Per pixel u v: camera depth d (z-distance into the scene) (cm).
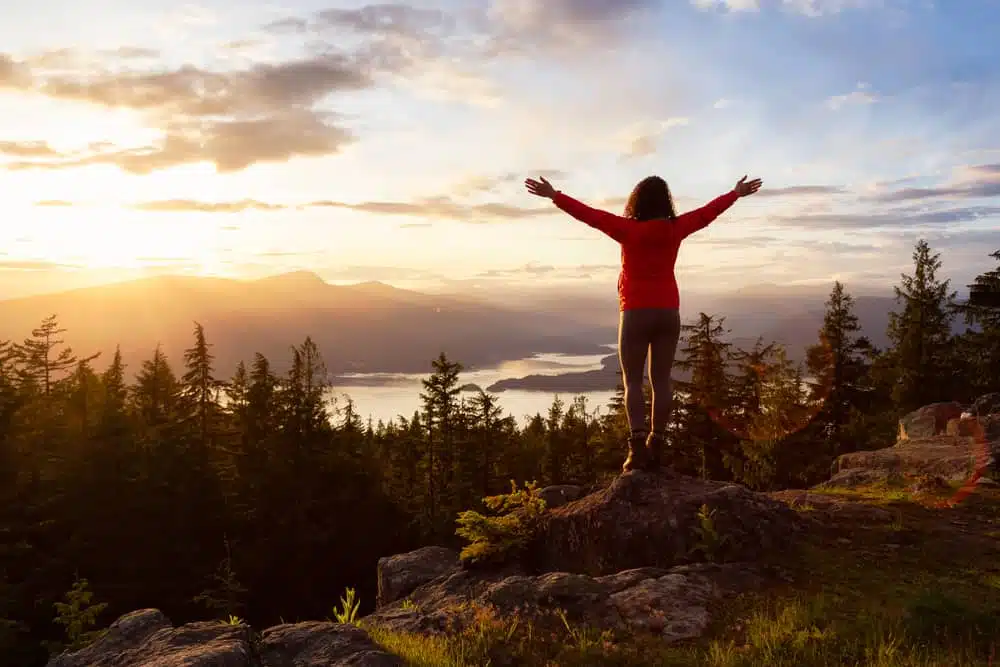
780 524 668
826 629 487
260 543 4366
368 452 5500
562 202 671
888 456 1136
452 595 691
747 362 3544
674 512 672
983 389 3525
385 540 5094
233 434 5056
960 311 3572
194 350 5025
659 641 499
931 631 479
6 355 4538
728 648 474
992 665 426
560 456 5881
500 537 741
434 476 5156
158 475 4094
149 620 462
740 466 2703
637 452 734
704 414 3494
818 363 3800
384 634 532
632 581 596
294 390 4869
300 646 443
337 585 4775
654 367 713
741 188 684
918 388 3669
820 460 2539
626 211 705
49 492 3938
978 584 568
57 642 3016
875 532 687
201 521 4322
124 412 4456
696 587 576
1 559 3562
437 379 5044
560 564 712
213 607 3934
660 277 689
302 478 4675
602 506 702
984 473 952
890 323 3866
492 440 5275
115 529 3816
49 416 4569
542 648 498
